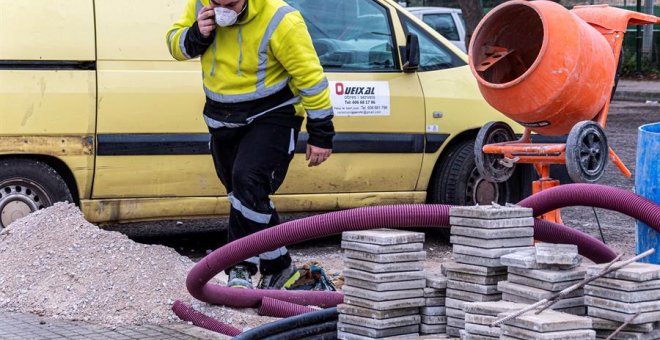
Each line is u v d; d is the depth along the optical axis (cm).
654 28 3372
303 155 756
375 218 452
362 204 787
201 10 547
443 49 828
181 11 738
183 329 511
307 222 468
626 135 1659
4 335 497
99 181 713
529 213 413
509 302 388
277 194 758
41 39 702
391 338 416
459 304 411
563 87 595
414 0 3731
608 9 649
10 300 555
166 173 725
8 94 691
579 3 3325
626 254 750
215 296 527
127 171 717
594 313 373
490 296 405
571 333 347
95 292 556
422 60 817
